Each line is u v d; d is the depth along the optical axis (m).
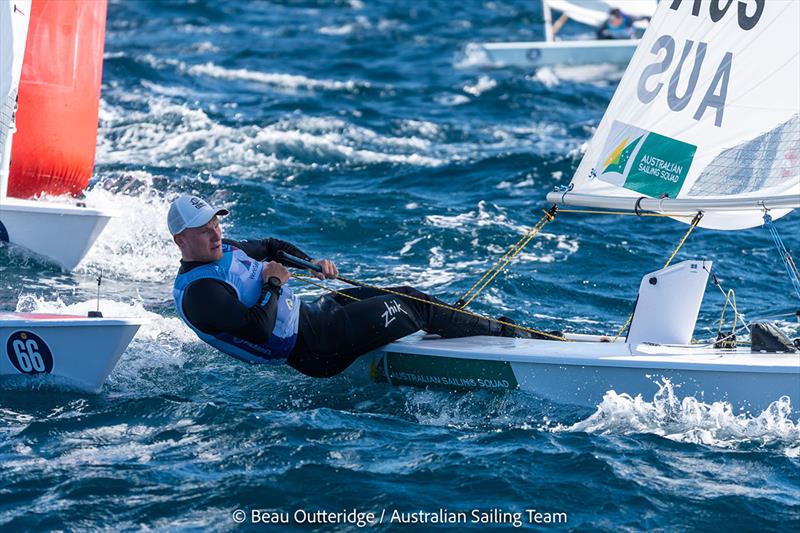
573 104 62.00
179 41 82.25
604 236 35.53
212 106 56.28
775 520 17.28
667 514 17.47
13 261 29.97
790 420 20.33
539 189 42.00
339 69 72.44
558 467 18.92
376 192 40.91
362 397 22.19
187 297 20.39
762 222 21.91
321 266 22.38
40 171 31.75
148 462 18.88
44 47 31.23
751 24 21.27
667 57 22.34
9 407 21.02
